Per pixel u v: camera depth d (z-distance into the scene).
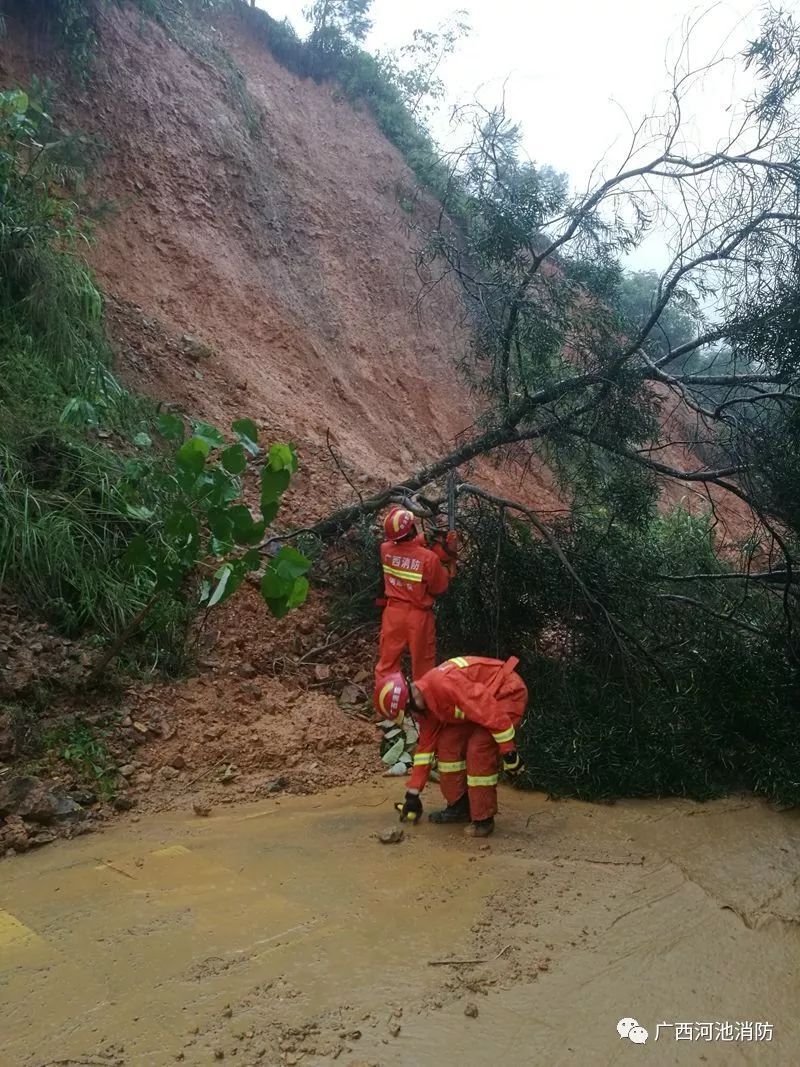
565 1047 3.11
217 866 4.46
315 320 12.41
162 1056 2.89
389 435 11.94
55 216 9.27
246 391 10.13
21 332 7.80
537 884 4.50
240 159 12.69
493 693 5.14
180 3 13.78
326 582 8.05
